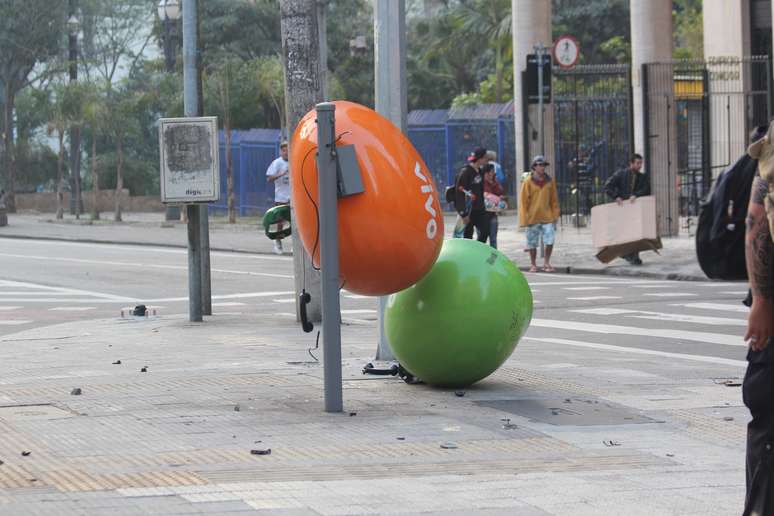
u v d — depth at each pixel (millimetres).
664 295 25297
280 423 11336
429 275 13211
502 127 57938
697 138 47719
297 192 12398
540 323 21078
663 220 38531
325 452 10062
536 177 31578
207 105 65875
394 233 11930
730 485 9133
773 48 39562
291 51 19281
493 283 13117
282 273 32531
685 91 46344
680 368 15602
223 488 8625
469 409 12289
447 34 78625
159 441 10375
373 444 10453
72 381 13930
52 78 81125
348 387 13680
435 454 10133
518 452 10328
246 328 19875
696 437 11156
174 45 71750
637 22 39688
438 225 12305
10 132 74500
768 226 6512
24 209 76438
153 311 23234
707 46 50000
